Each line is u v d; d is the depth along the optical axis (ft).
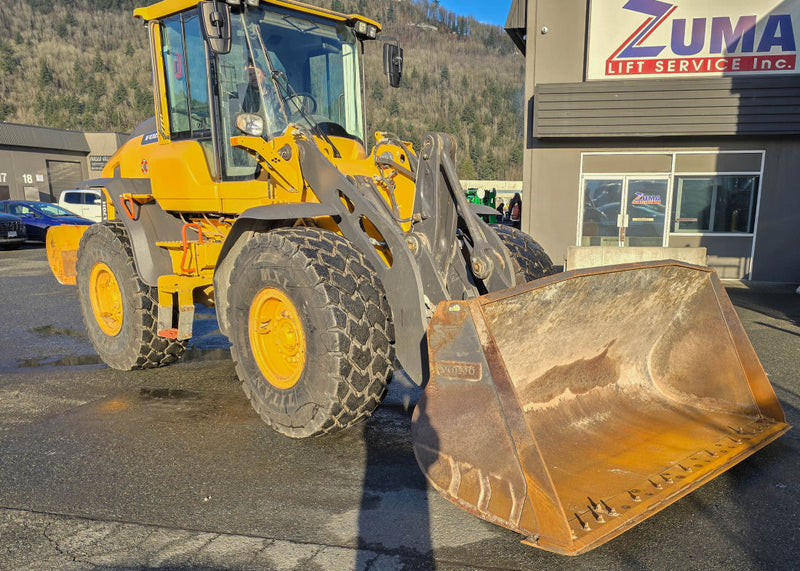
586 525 7.43
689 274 11.09
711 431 10.57
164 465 10.53
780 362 17.08
